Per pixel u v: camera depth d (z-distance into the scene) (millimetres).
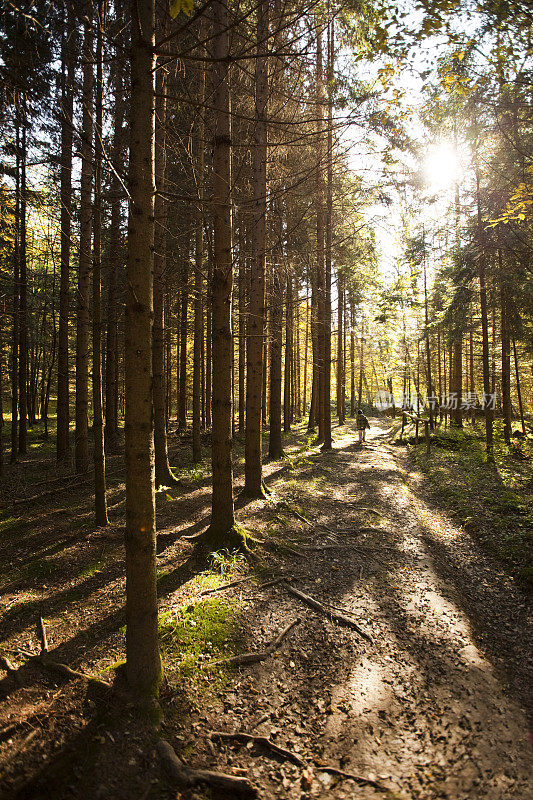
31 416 23969
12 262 13305
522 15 5230
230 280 6305
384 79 5859
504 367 17656
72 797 2764
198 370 12641
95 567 6004
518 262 12938
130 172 3371
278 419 14031
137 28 3260
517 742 3322
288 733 3447
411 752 3254
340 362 28109
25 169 9445
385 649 4465
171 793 2875
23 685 3666
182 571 5797
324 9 5855
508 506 8805
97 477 7578
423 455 16609
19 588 5434
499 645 4598
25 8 3873
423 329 19875
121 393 21719
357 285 19578
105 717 3361
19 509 8703
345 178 14867
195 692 3748
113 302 13531
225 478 6555
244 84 8703
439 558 6840
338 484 11352
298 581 5801
